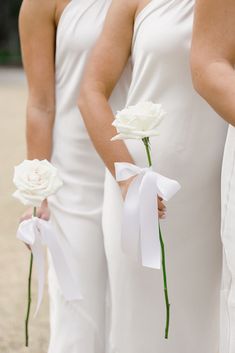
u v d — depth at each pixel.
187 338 3.52
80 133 3.73
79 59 3.68
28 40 3.77
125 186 3.30
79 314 3.67
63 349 3.66
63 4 3.71
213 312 3.56
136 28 3.45
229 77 2.95
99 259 3.71
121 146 3.38
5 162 11.91
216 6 2.99
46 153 3.76
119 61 3.51
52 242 3.32
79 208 3.72
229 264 3.06
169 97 3.37
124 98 3.62
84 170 3.74
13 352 5.12
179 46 3.32
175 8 3.36
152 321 3.49
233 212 3.04
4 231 8.10
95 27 3.65
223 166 3.11
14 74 30.22
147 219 3.11
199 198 3.41
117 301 3.52
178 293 3.48
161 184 3.08
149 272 3.45
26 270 6.83
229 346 3.09
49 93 3.78
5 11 38.84
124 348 3.54
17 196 3.11
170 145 3.36
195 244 3.45
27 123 3.77
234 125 2.94
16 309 5.89
